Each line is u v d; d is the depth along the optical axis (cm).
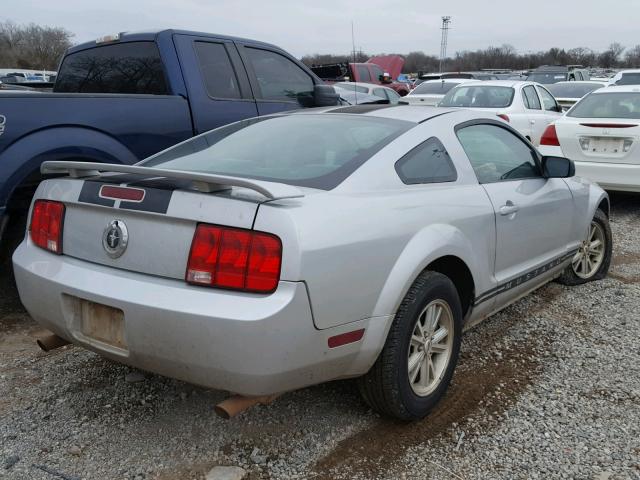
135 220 257
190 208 243
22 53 4969
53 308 277
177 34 526
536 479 263
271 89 604
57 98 419
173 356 243
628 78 1434
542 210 402
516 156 407
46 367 361
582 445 286
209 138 358
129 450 281
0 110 388
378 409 293
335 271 246
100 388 337
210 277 237
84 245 274
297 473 265
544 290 501
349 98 1216
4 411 312
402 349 281
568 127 779
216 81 545
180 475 264
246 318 228
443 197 315
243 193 246
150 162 338
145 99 478
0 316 436
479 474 266
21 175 399
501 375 355
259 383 237
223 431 296
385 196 284
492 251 349
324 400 323
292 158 305
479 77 2712
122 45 549
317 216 247
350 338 259
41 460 273
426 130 332
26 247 300
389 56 2452
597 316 446
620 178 748
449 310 311
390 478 263
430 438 292
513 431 297
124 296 248
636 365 366
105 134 447
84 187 277
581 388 339
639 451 281
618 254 613
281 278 233
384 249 268
